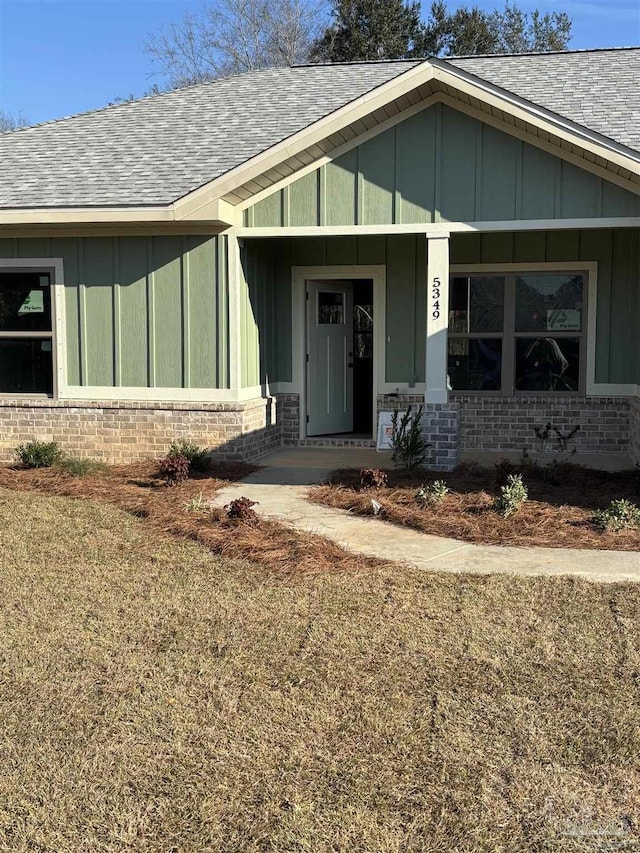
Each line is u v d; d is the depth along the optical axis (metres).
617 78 11.86
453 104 9.51
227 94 13.64
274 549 6.73
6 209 10.28
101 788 3.50
